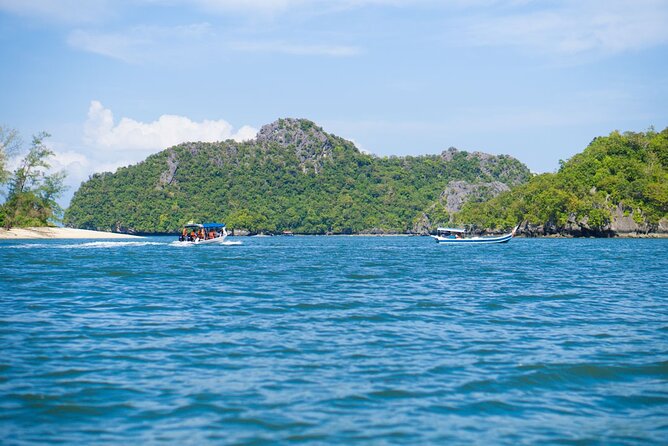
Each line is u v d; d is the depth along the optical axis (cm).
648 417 1482
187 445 1288
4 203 13938
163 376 1786
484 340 2325
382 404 1552
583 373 1850
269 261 7062
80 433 1350
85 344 2209
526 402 1584
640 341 2317
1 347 2142
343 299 3503
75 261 6438
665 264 6738
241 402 1555
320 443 1301
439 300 3484
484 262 7100
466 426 1409
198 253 8712
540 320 2798
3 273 4909
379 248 11862
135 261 6619
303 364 1938
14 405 1524
